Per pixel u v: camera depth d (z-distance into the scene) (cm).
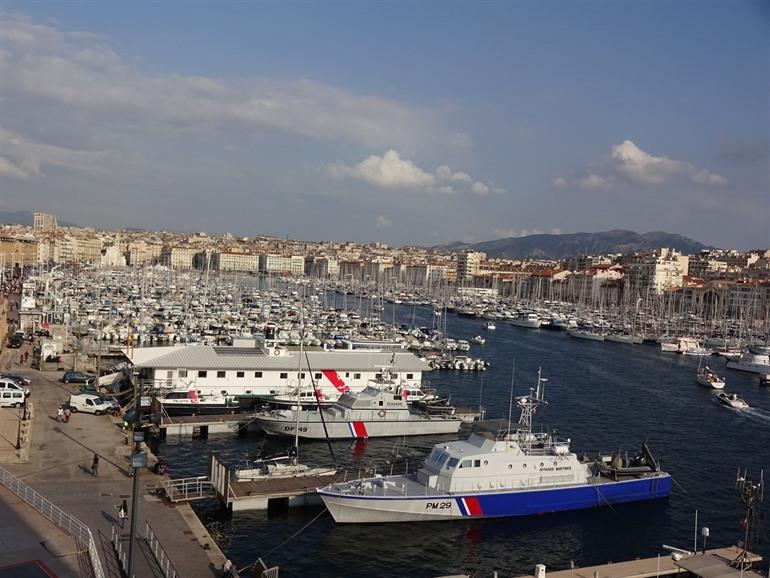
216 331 16825
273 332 15388
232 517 5372
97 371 9931
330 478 6003
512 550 5116
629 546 5297
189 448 7244
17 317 16312
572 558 5041
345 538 5134
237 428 7888
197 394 8419
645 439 8862
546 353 17525
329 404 8775
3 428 6625
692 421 10094
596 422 9750
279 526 5259
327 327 18562
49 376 9600
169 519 4591
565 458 5938
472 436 6053
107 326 15250
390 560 4847
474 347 18188
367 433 7838
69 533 4159
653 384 13388
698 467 7669
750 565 4422
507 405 10775
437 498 5397
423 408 9044
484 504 5538
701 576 4172
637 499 6166
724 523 5891
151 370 8800
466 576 4184
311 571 4622
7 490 4869
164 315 18475
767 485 7100
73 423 6994
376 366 9538
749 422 10206
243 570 4322
